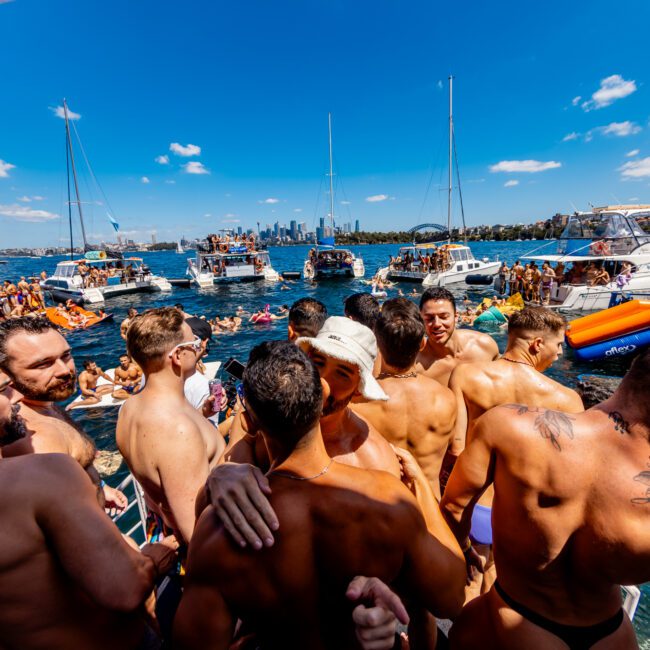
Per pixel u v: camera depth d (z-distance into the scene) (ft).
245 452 5.51
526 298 60.64
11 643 3.53
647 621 10.09
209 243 118.83
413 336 6.89
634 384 3.77
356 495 3.21
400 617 2.82
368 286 100.78
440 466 7.71
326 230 126.72
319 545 3.15
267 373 3.18
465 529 5.57
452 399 7.43
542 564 4.27
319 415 3.28
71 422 6.17
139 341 5.95
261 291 97.45
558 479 4.00
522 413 4.45
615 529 3.73
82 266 90.68
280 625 3.25
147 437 5.88
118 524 15.57
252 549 3.00
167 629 5.66
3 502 3.27
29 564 3.40
